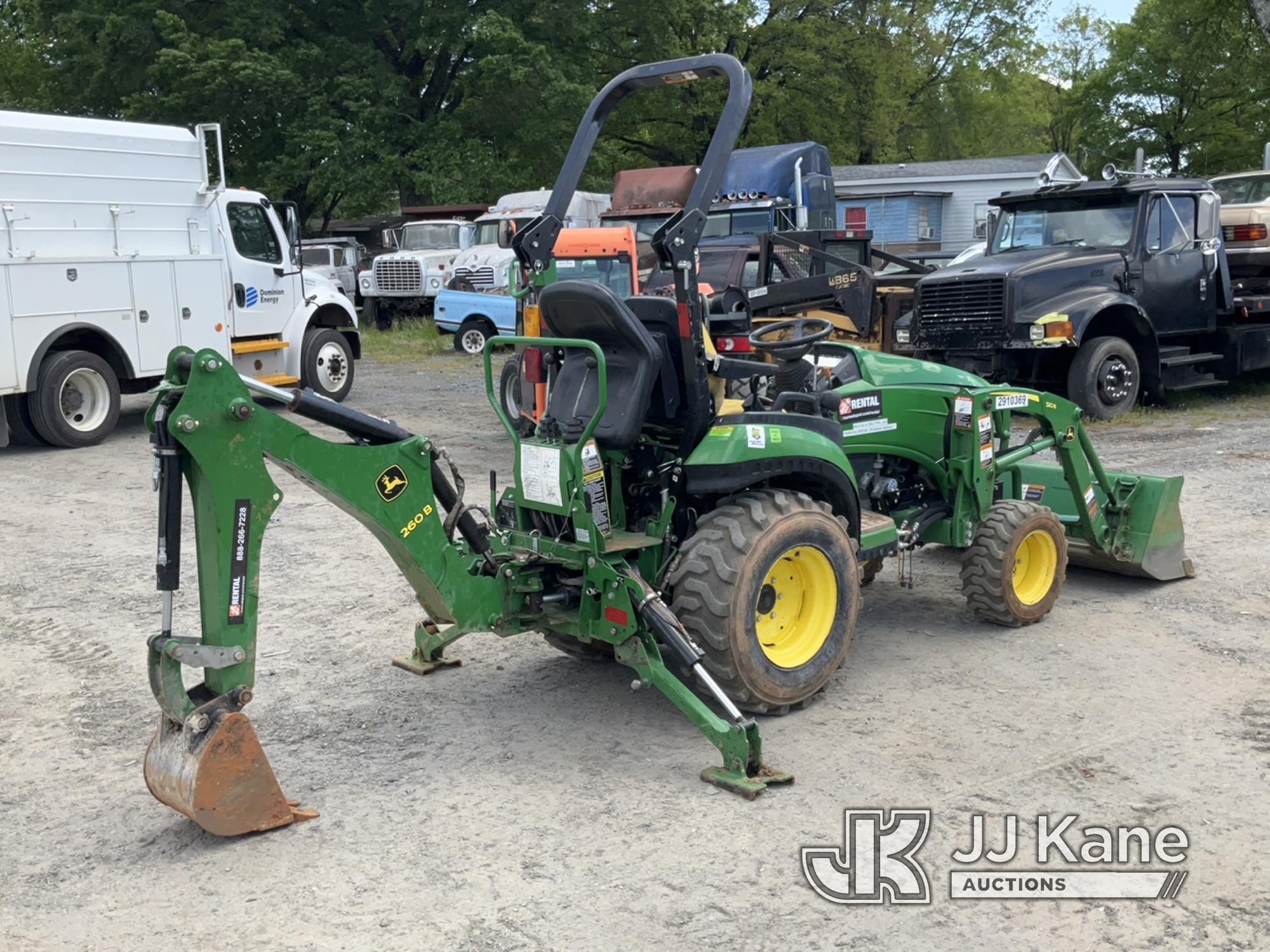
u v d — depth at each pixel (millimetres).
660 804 4168
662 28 32219
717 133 4656
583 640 4879
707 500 5059
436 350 21906
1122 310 12398
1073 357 12383
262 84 28422
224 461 3855
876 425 5805
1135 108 41219
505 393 12703
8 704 5355
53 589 7180
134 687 5547
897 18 36750
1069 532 6664
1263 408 13164
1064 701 5055
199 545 3986
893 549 5590
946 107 43500
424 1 29594
